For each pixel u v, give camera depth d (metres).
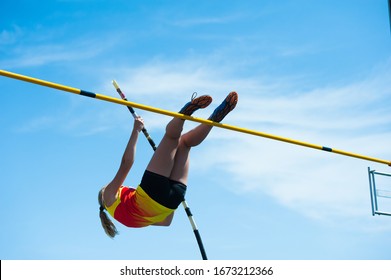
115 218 5.23
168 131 4.94
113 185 5.02
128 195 5.14
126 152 4.98
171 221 5.54
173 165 5.06
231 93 4.98
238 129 5.38
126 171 5.00
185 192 5.12
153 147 6.04
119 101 4.96
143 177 5.00
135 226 5.23
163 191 4.93
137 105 4.99
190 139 5.09
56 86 4.74
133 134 5.05
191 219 6.19
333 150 6.08
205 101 4.91
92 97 4.88
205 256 6.15
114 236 5.30
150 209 5.00
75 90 4.80
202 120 5.00
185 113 4.97
